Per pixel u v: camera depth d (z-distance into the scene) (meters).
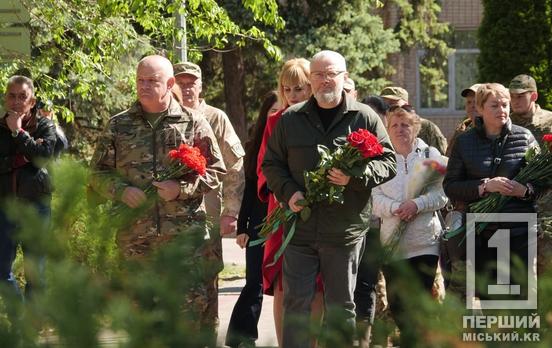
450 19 49.78
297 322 3.06
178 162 9.68
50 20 18.05
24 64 17.77
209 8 18.42
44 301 2.60
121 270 2.84
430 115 49.69
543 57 31.42
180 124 10.12
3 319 2.61
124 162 9.94
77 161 3.08
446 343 3.01
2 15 17.61
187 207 9.71
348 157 9.40
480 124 11.45
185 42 18.66
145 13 18.25
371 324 3.05
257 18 17.94
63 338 2.57
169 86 10.12
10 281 2.76
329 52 9.99
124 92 28.88
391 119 11.51
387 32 37.81
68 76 20.08
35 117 13.42
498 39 31.77
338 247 9.82
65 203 2.95
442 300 3.09
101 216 3.00
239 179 12.11
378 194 11.35
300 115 9.99
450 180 11.41
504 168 11.23
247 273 12.27
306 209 9.71
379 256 3.29
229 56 39.53
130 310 2.63
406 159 11.49
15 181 13.07
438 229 11.38
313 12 37.09
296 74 11.25
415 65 48.03
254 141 12.27
